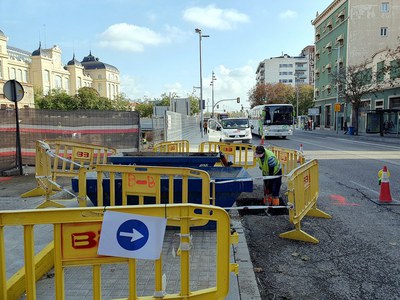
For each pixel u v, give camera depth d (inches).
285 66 5541.3
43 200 289.1
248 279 157.6
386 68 1290.6
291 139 1288.1
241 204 302.4
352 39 1863.9
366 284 159.3
